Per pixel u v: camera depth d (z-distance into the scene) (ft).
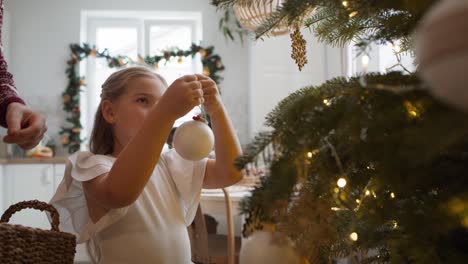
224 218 11.79
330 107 1.48
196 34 14.51
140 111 2.89
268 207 1.48
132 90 2.94
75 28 13.75
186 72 14.23
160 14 14.16
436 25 0.80
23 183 11.86
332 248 2.16
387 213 1.80
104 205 2.56
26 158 11.90
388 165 1.38
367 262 2.20
